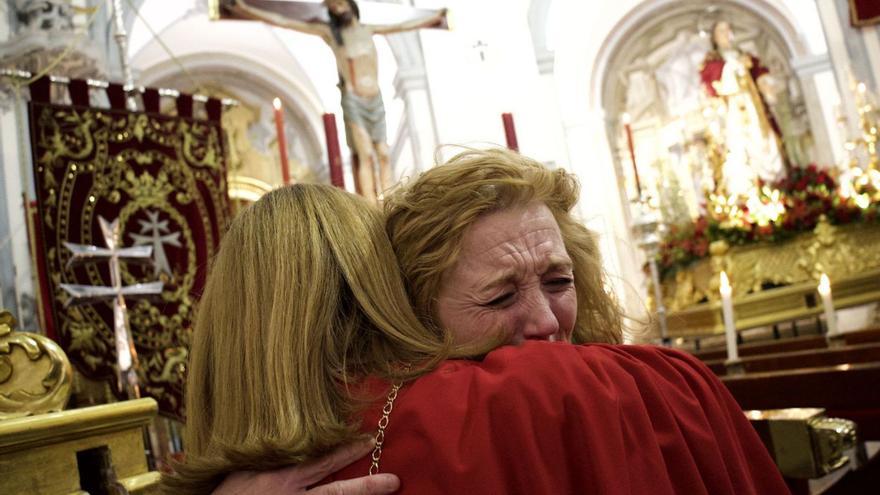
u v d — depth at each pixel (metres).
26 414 1.18
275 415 0.77
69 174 2.78
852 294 4.75
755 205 4.97
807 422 1.32
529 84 7.62
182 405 2.72
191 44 9.69
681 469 0.72
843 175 8.70
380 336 0.85
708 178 9.93
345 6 5.10
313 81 10.31
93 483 1.21
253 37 9.95
